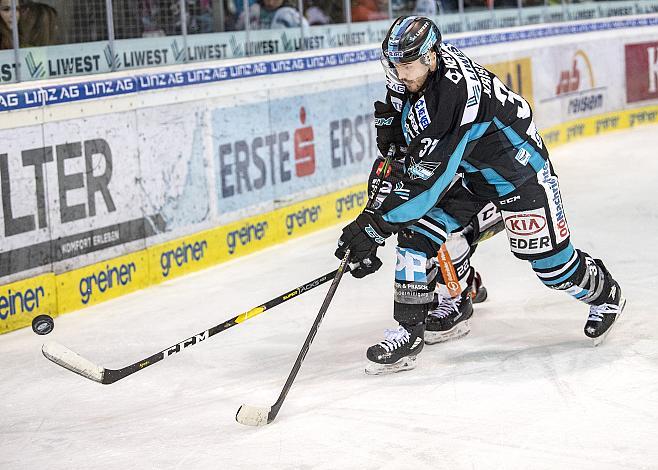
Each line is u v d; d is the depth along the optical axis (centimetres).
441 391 950
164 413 945
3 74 1292
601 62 2839
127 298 1425
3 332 1266
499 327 1163
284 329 1220
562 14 2708
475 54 2334
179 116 1526
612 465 763
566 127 2723
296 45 1823
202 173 1575
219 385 1022
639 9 2953
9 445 888
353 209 1945
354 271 995
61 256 1343
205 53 1625
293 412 916
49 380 1077
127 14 1471
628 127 2944
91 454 851
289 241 1766
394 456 801
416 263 995
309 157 1816
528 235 1008
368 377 1008
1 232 1258
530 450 798
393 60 905
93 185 1385
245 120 1658
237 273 1548
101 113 1392
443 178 933
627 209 1831
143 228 1471
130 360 1143
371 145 2000
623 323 1145
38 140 1300
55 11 1357
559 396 920
